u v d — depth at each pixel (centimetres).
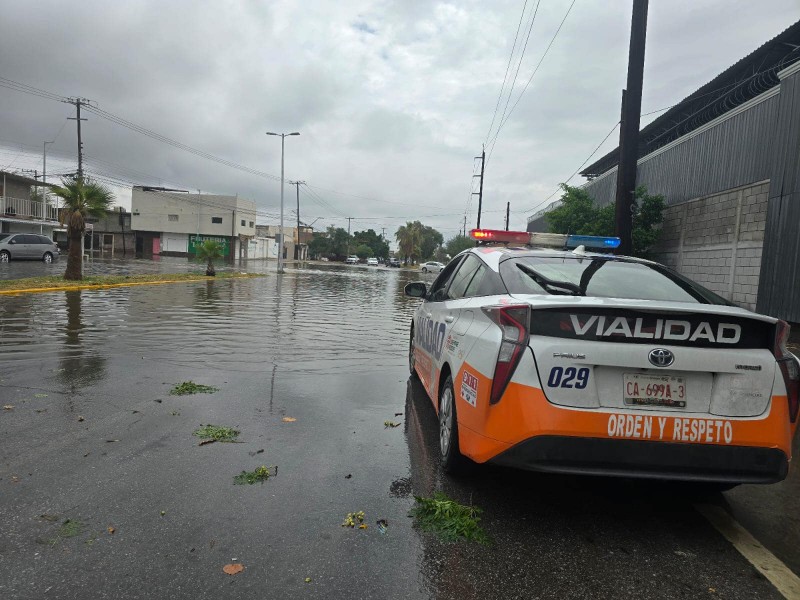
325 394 596
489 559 279
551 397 294
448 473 381
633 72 963
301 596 240
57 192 1945
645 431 289
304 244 10188
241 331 1038
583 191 1884
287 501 330
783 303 1149
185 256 6488
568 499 358
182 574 251
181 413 498
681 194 1634
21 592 233
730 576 273
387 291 2530
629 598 251
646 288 365
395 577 258
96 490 333
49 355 741
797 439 527
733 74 1852
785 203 1155
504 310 316
